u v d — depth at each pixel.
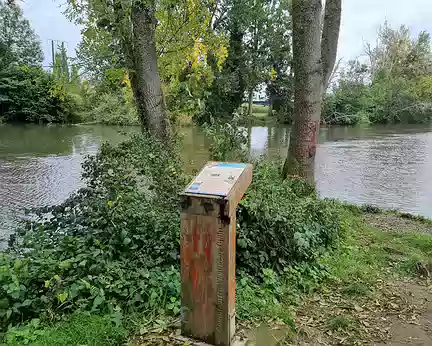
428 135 23.09
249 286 2.70
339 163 14.27
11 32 27.98
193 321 1.91
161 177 3.64
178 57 7.14
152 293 2.35
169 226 2.88
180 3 6.62
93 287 2.23
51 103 27.67
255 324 2.24
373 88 31.47
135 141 4.40
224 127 4.98
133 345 1.96
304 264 3.28
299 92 5.43
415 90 32.72
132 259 2.67
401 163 14.24
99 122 26.14
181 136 7.03
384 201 9.08
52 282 2.17
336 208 5.55
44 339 1.88
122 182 3.42
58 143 17.78
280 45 23.48
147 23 5.36
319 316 2.54
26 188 9.09
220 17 20.09
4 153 14.89
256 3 20.31
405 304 2.79
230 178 1.87
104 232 2.73
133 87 5.75
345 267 3.54
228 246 1.77
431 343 2.22
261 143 16.52
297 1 5.23
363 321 2.48
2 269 2.08
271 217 3.10
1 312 1.98
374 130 26.33
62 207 3.12
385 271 3.62
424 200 9.18
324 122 28.28
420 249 4.46
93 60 6.34
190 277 1.87
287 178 5.06
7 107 27.67
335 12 5.85
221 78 17.98
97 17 5.62
